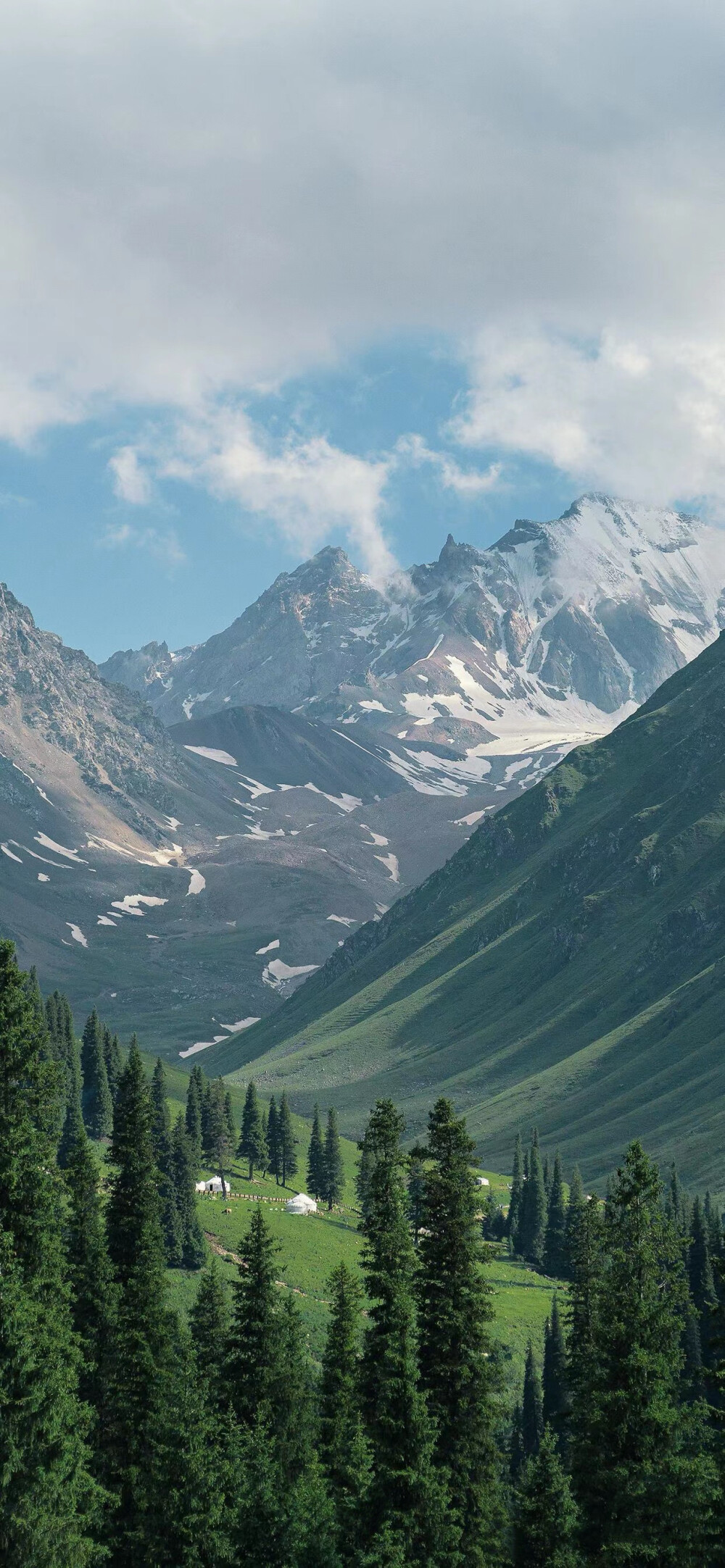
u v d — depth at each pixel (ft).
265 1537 197.67
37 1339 186.09
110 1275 245.04
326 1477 219.41
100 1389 226.58
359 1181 591.78
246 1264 242.17
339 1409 230.27
